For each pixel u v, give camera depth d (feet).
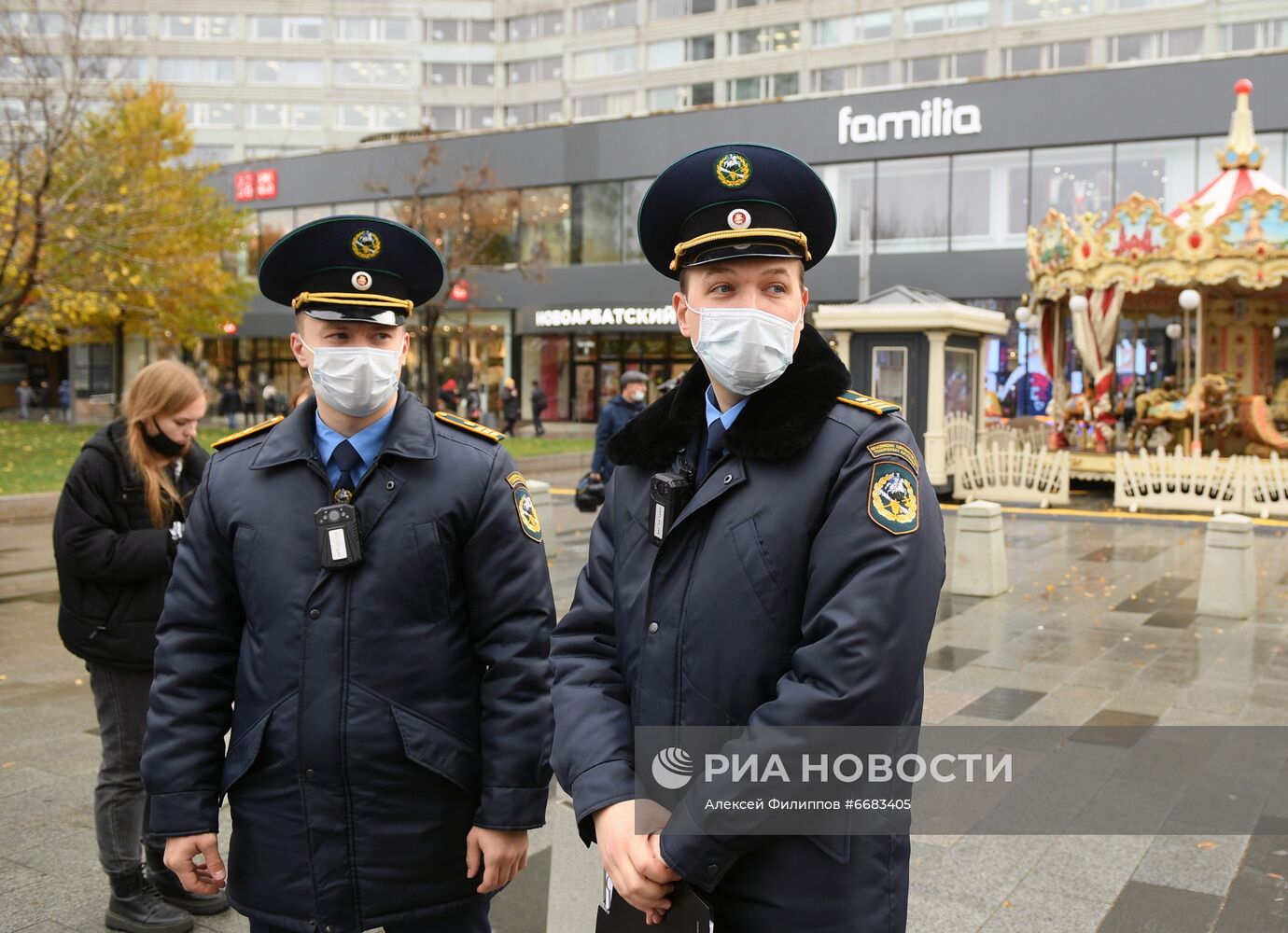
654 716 6.08
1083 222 52.70
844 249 100.37
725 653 5.91
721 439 6.37
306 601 7.45
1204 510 47.01
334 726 7.34
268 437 7.98
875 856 5.76
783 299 6.39
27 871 12.27
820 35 158.30
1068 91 91.20
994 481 51.67
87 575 10.61
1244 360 60.23
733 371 6.08
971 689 20.06
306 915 7.37
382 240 7.82
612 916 6.07
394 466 7.67
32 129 49.62
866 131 98.43
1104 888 12.00
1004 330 56.44
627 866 5.68
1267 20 131.85
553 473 68.49
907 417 51.19
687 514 6.09
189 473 11.46
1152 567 34.09
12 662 21.88
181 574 7.88
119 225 54.80
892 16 152.15
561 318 114.01
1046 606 27.96
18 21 105.91
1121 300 53.06
